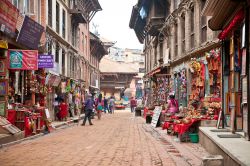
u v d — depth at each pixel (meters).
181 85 24.61
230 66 13.67
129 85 76.75
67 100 31.89
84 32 45.22
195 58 21.33
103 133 18.64
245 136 10.19
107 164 9.60
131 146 13.30
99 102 32.50
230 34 13.33
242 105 10.71
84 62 44.84
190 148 12.77
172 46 28.80
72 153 11.54
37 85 22.02
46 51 24.28
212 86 17.97
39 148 12.78
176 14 27.03
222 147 8.83
